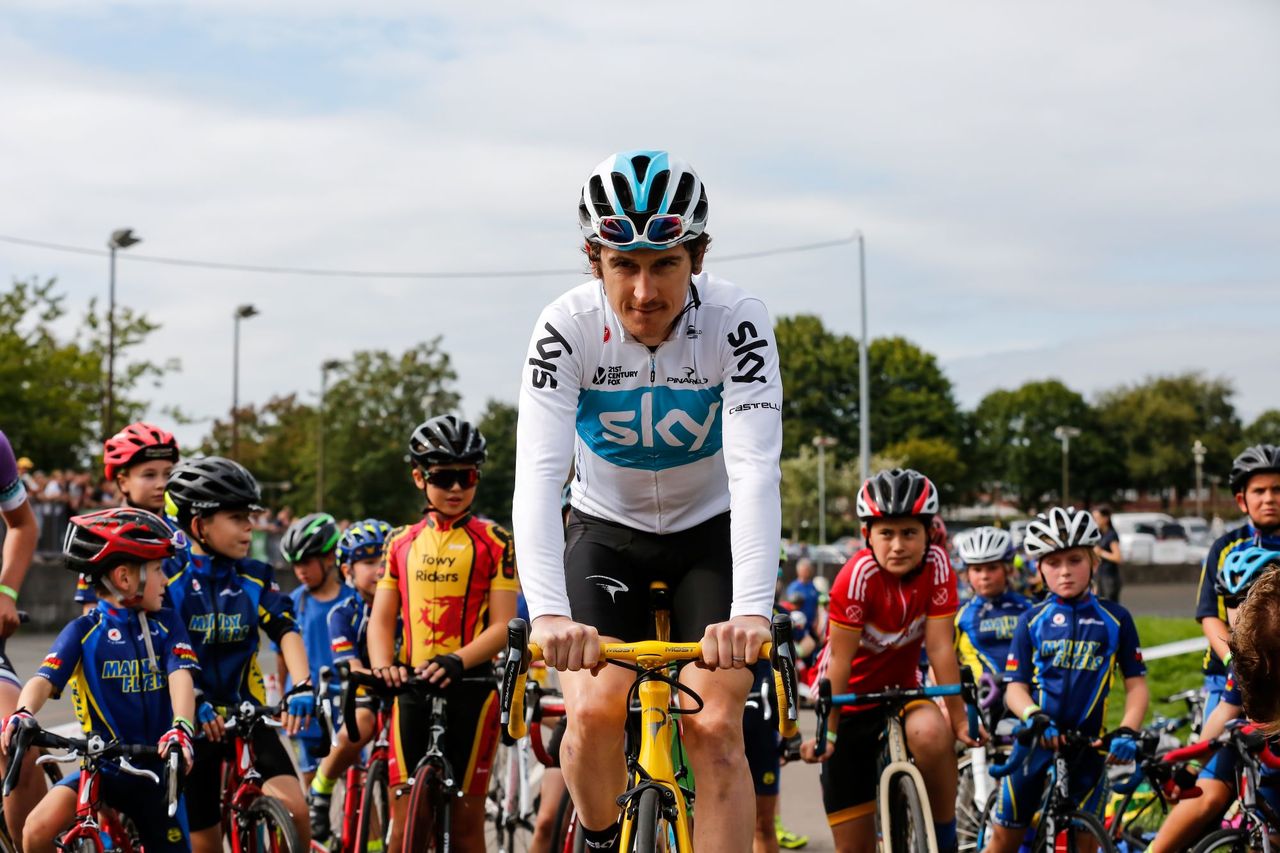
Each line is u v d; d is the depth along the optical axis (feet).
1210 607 17.93
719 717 10.51
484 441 17.71
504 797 20.68
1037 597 27.89
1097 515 53.72
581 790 10.81
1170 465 347.15
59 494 59.57
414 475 17.69
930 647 16.39
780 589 64.75
